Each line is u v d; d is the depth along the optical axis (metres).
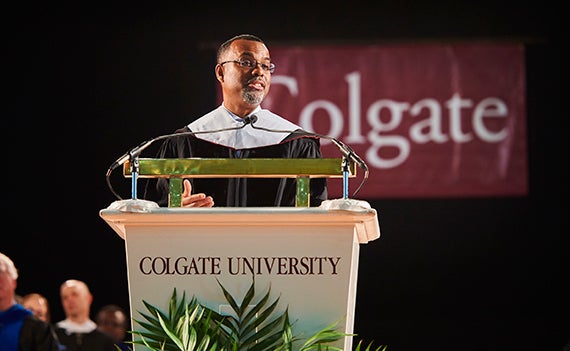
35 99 20.14
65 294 15.12
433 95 19.33
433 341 20.52
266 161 6.20
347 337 5.84
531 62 20.25
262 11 20.31
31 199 20.11
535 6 20.14
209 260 5.82
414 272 20.52
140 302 5.83
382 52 19.34
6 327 10.70
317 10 20.33
